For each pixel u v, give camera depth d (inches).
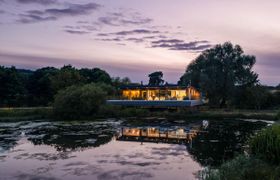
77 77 2170.3
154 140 828.6
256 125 1159.6
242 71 2041.1
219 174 400.2
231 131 998.4
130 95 1807.3
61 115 1389.0
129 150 687.1
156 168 526.9
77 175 484.1
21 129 1024.2
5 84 1952.5
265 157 419.8
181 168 526.6
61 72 2145.7
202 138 860.0
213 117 1461.6
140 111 1551.4
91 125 1156.5
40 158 599.2
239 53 2079.2
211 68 1962.4
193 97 1845.5
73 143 771.4
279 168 374.0
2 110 1390.3
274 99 2014.0
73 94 1395.2
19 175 483.2
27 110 1427.2
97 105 1462.8
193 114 1524.4
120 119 1391.5
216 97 1993.1
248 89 1934.1
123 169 520.4
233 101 2049.7
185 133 962.7
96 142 788.6
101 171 507.2
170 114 1523.1
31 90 2181.3
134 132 983.0
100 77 2613.2
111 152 662.5
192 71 2137.1
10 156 617.0
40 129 1029.8
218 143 772.6
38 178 467.8
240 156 461.1
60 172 500.1
